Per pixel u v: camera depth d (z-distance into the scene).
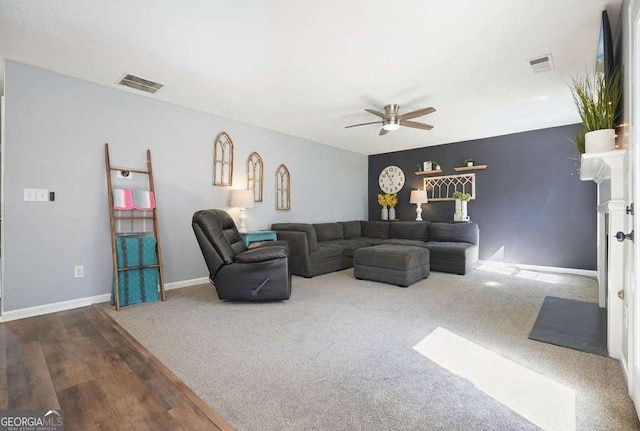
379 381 1.72
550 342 2.19
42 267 2.90
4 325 2.56
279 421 1.39
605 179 2.35
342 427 1.36
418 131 5.09
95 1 1.97
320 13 2.07
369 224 6.44
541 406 1.49
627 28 1.70
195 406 1.49
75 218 3.08
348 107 3.93
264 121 4.57
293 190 5.43
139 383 1.68
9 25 2.22
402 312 2.87
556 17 2.10
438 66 2.81
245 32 2.30
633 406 1.47
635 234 1.47
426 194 6.15
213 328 2.49
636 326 1.47
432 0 1.94
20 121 2.78
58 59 2.72
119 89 3.36
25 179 2.81
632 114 1.50
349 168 6.69
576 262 4.69
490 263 5.43
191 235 3.99
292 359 1.97
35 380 1.70
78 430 1.30
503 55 2.61
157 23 2.20
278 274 3.09
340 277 4.41
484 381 1.71
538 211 5.00
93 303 3.18
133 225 3.48
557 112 4.08
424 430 1.34
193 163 4.00
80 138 3.11
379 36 2.34
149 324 2.58
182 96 3.57
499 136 5.36
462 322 2.61
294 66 2.83
